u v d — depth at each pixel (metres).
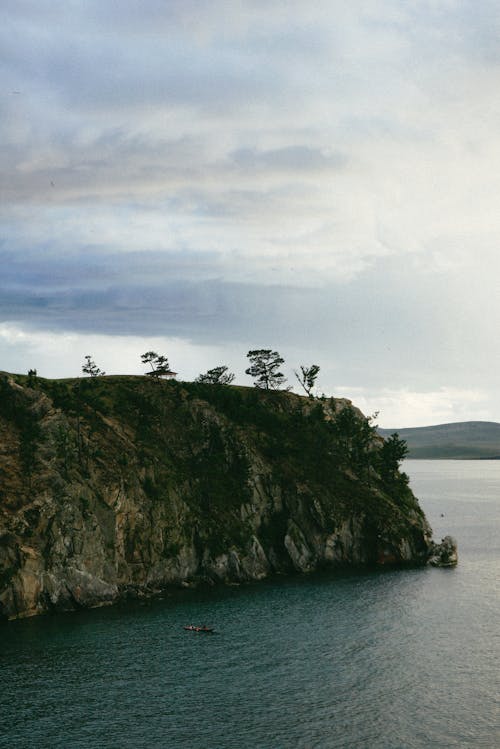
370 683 108.56
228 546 181.25
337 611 148.38
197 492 190.75
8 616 139.38
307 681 109.19
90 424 186.50
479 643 127.06
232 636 131.00
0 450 163.50
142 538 170.25
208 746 88.56
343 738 90.69
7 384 182.62
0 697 102.00
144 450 190.25
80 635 130.00
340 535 199.00
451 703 101.19
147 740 90.00
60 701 101.06
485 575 184.38
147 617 143.00
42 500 153.25
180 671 112.75
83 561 152.50
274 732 92.38
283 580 180.38
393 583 175.12
